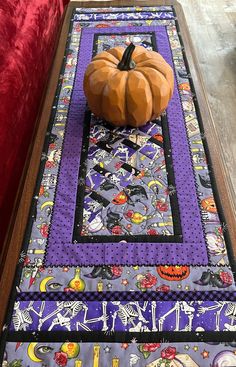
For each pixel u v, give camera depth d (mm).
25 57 1149
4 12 1083
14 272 729
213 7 2158
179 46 1234
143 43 1253
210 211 809
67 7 1458
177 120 991
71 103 1048
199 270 724
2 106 963
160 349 633
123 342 643
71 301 692
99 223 796
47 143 948
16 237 778
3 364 621
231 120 1513
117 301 690
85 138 959
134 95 882
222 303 682
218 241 762
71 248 759
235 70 1740
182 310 676
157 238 769
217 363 614
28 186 861
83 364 621
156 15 1379
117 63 949
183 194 838
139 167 892
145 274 722
